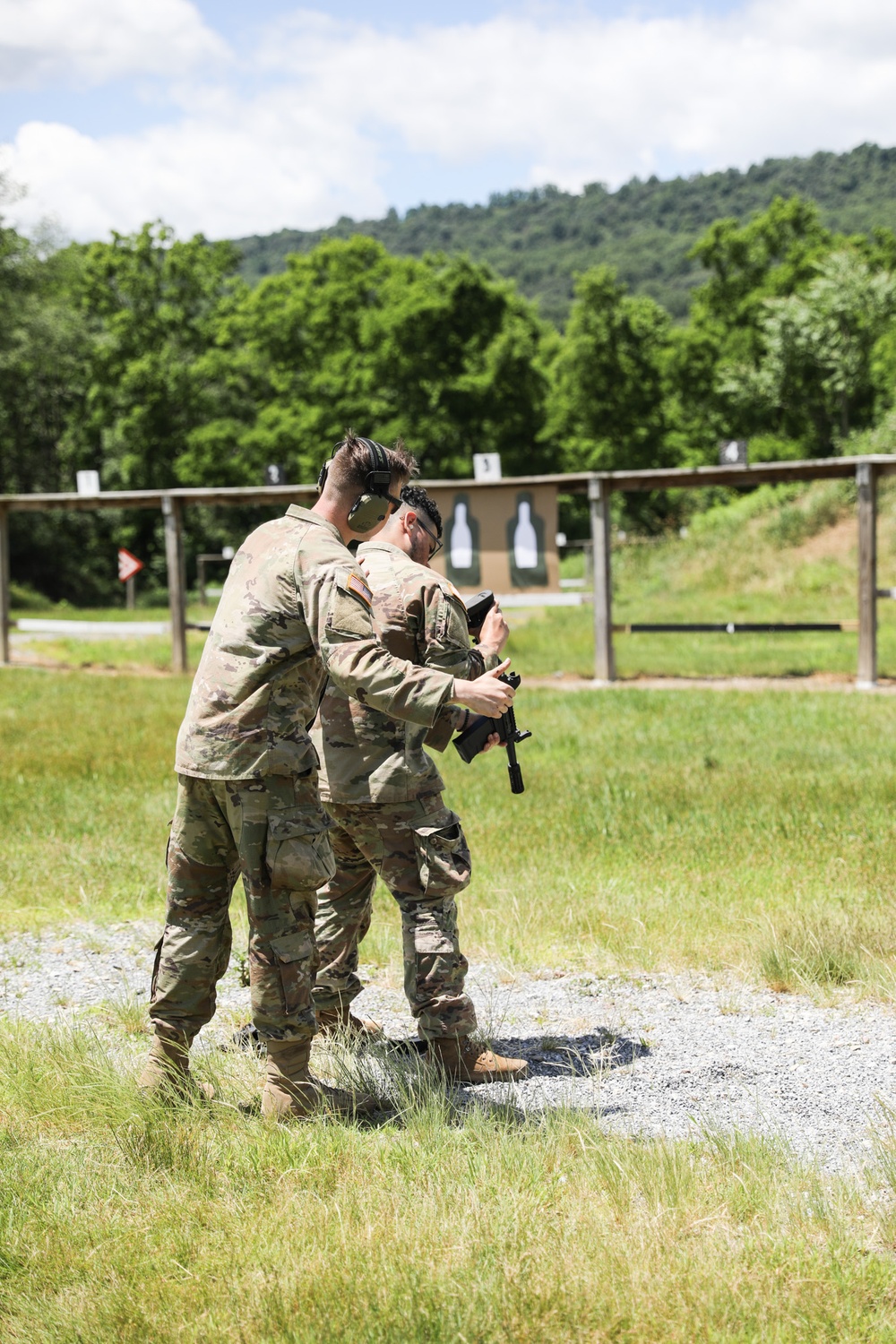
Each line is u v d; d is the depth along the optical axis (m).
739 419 130.12
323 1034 9.84
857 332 110.12
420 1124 7.84
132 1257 6.32
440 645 8.99
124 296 129.38
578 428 129.25
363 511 8.48
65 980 11.73
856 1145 7.80
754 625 34.72
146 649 49.50
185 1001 8.35
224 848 8.30
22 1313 5.85
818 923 12.06
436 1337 5.53
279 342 119.06
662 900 13.64
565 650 46.00
